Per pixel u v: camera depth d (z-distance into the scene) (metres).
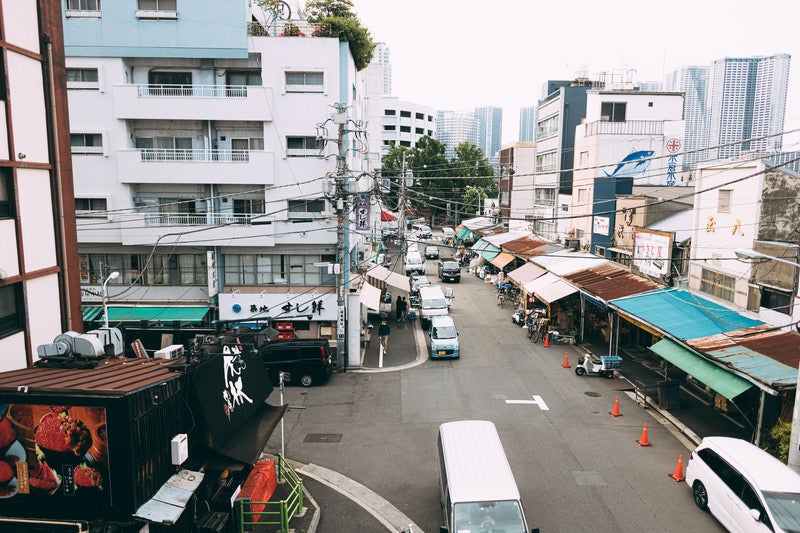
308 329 30.03
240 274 29.88
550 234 43.47
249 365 14.53
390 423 19.58
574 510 13.70
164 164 28.00
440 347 27.08
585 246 35.47
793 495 11.61
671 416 19.45
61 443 9.36
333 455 17.17
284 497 14.44
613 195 32.03
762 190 19.06
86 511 9.39
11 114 13.36
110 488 9.29
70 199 15.45
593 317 31.55
